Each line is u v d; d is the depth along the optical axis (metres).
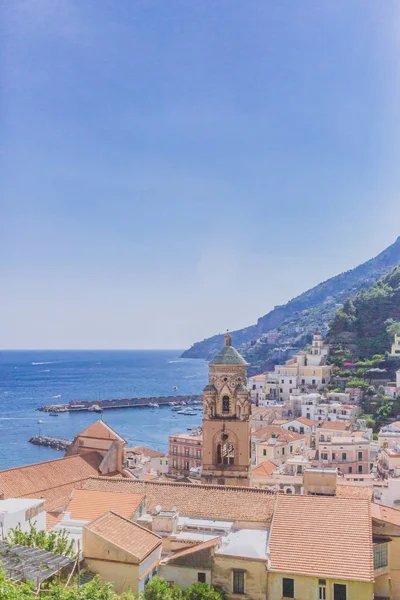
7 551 42.28
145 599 43.62
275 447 145.50
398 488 92.25
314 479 66.31
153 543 48.16
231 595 46.69
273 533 50.53
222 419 77.12
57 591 37.34
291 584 45.91
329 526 50.25
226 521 54.16
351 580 44.41
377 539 52.09
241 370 78.62
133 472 98.81
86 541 46.28
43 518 52.94
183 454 163.88
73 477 74.88
